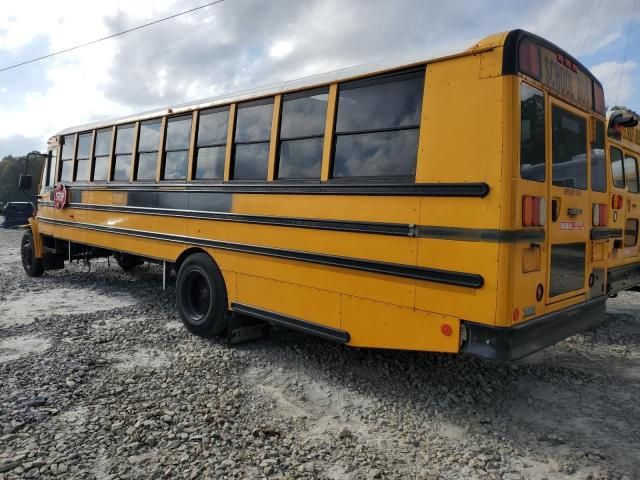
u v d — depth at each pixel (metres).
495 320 3.13
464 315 3.28
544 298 3.56
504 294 3.12
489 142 3.19
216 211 5.36
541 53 3.53
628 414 3.85
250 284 4.93
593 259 4.38
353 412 3.84
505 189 3.11
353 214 3.93
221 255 5.28
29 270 9.98
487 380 4.45
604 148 4.64
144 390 4.11
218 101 5.43
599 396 4.18
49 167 9.80
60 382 4.20
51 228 9.31
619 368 4.89
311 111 4.38
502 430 3.58
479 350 3.22
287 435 3.46
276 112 4.69
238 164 5.16
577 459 3.20
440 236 3.39
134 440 3.28
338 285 4.07
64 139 9.15
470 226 3.24
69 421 3.53
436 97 3.46
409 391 4.21
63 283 9.14
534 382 4.46
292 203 4.46
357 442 3.39
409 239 3.57
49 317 6.46
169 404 3.84
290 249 4.47
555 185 3.69
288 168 4.58
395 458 3.20
